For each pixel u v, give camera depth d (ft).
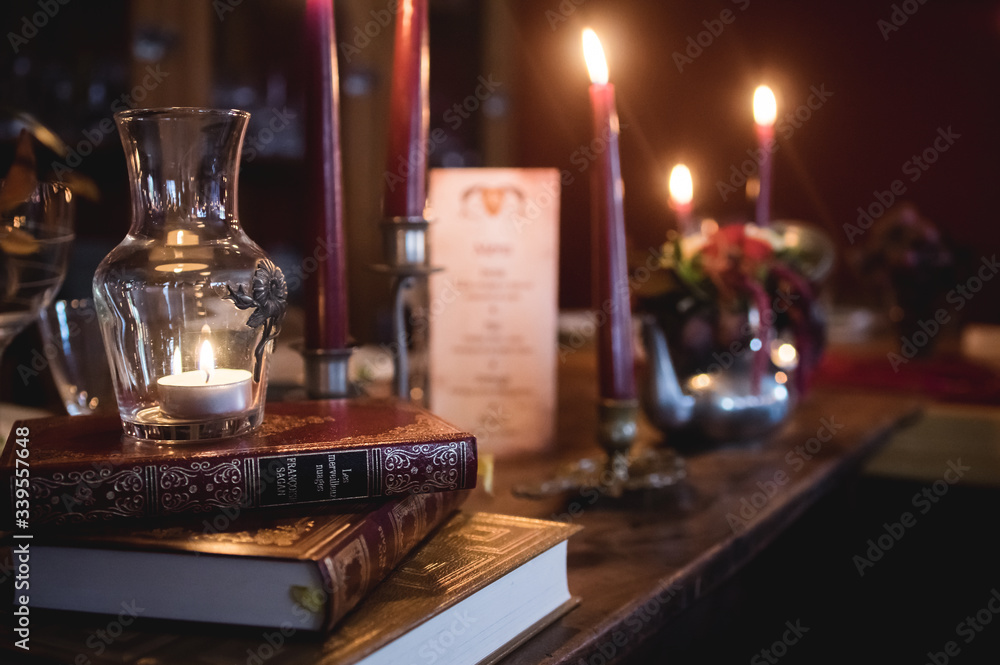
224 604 2.41
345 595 2.40
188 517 2.51
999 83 8.60
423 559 2.60
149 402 2.59
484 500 3.24
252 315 2.62
